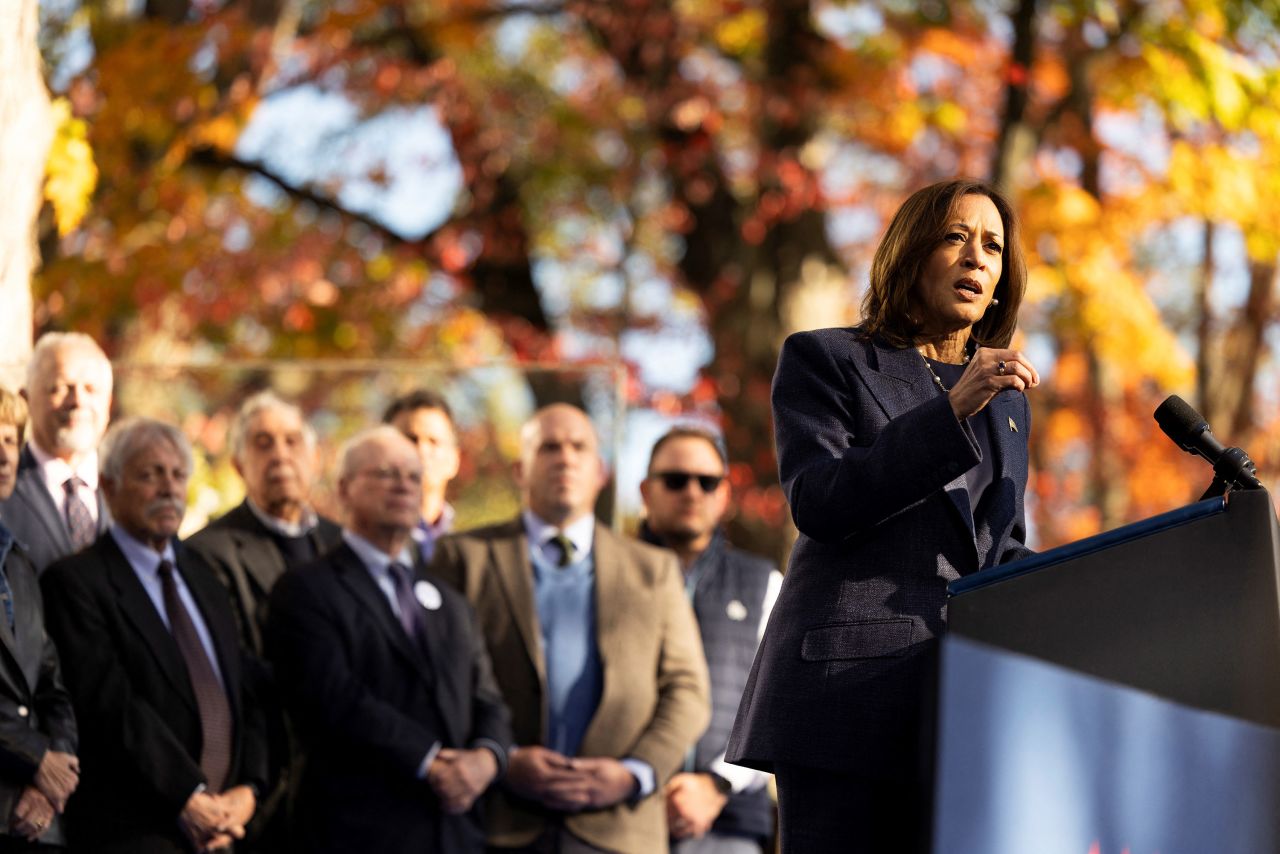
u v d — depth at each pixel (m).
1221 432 38.50
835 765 7.08
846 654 7.18
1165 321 39.56
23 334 14.40
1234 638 6.70
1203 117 26.27
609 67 35.19
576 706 14.12
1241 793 6.52
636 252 36.34
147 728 11.79
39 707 11.35
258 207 32.16
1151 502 37.56
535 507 14.77
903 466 6.91
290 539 14.41
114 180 23.56
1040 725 5.75
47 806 10.94
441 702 13.23
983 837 5.50
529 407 16.69
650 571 14.63
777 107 29.84
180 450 12.51
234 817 12.11
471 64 35.31
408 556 13.83
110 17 23.50
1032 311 32.41
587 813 13.71
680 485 15.45
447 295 32.97
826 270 30.12
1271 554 6.79
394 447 13.62
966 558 7.37
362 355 31.59
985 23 31.36
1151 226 33.19
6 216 14.22
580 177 35.00
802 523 7.20
